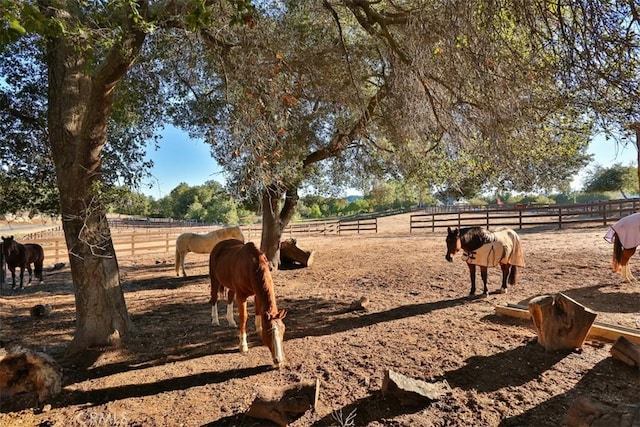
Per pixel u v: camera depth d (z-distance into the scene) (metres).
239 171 4.38
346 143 8.76
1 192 7.65
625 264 7.33
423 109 4.60
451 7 3.42
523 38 3.75
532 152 5.10
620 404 2.74
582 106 3.66
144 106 6.92
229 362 4.79
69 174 5.05
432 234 19.50
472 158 6.36
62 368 4.72
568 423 2.85
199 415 3.63
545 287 7.48
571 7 2.90
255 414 3.49
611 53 2.87
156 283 11.00
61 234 23.97
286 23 5.42
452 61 3.74
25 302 8.86
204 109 5.98
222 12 4.13
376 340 5.18
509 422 3.21
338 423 3.35
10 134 7.02
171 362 4.90
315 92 5.90
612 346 4.06
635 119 3.18
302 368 4.47
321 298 8.00
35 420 3.72
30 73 7.08
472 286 7.30
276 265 12.05
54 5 3.60
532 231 16.69
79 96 5.10
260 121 4.36
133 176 6.21
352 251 14.95
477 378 3.94
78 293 5.35
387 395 3.64
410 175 9.63
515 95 3.74
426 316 6.12
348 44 6.30
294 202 12.11
